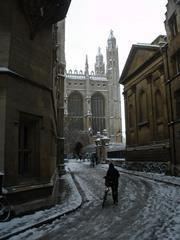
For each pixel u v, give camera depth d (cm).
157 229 753
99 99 10294
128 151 3519
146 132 3067
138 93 3297
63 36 3866
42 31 1160
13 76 952
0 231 705
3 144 879
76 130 8962
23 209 916
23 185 946
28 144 1091
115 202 1165
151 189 1614
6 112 902
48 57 1195
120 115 10275
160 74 2739
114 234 716
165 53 2586
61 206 1067
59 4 1102
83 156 6950
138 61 3297
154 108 2861
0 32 947
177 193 1418
